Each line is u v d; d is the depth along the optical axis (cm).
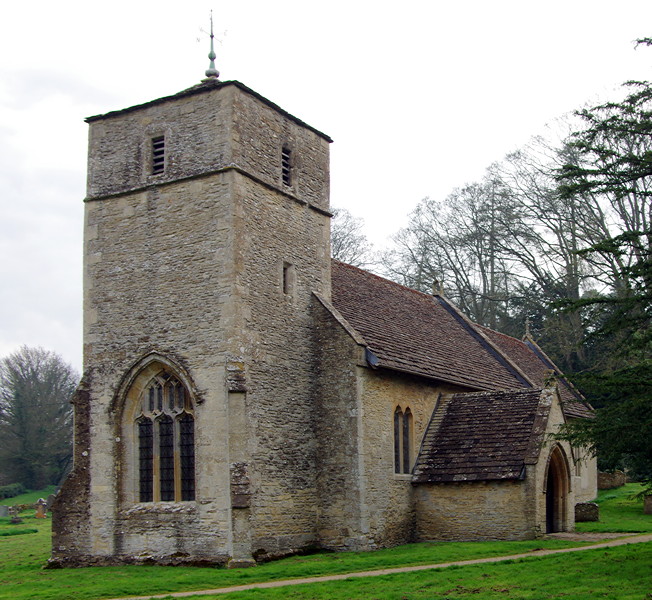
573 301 1803
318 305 2478
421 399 2705
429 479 2533
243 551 2044
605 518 2942
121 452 2289
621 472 4206
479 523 2438
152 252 2334
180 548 2134
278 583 1775
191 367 2203
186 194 2305
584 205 4691
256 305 2256
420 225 5784
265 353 2262
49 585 1897
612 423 1662
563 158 4741
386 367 2428
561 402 2661
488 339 3653
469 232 5550
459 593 1541
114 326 2358
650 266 1727
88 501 2294
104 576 2008
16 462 6425
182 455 2228
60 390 6650
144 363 2284
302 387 2386
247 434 2134
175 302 2269
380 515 2380
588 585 1555
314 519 2347
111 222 2420
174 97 2358
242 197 2261
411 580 1709
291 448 2300
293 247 2452
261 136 2381
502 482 2417
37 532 3512
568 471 2578
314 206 2567
